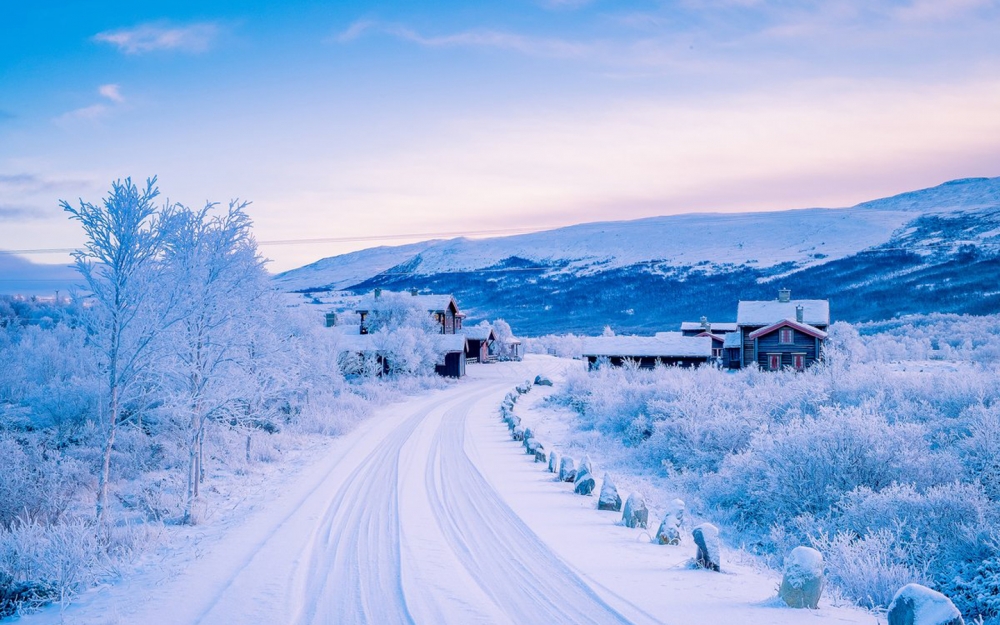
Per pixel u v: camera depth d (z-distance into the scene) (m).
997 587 9.82
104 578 10.37
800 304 55.06
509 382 59.69
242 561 11.00
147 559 11.39
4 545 10.66
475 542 12.06
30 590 9.34
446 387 54.22
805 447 15.91
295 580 9.92
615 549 11.58
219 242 15.73
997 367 34.25
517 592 9.20
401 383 50.22
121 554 11.45
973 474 15.18
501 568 10.41
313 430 28.34
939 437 18.17
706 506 17.03
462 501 15.81
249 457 21.41
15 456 16.08
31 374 27.42
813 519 14.17
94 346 14.32
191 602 9.05
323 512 14.67
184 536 13.02
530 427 31.53
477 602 8.81
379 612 8.51
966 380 22.70
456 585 9.55
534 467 20.98
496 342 84.88
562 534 12.70
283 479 18.88
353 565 10.63
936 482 14.78
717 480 17.72
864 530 13.02
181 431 21.98
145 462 20.03
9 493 14.28
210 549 11.82
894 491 13.48
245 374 16.91
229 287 16.05
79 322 14.59
